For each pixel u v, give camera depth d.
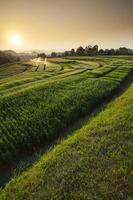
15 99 25.45
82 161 11.71
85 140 14.21
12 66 113.75
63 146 13.83
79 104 23.19
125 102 23.03
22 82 41.78
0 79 58.50
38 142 15.55
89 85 32.31
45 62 114.31
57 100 24.72
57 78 42.41
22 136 15.95
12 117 20.08
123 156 11.95
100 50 159.88
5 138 15.87
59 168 11.28
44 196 9.39
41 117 19.69
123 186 9.61
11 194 9.77
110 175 10.37
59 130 17.67
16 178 11.14
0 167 12.79
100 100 25.69
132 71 50.03
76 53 172.62
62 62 99.44
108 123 16.88
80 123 19.42
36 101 24.70
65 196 9.27
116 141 13.78
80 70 55.97
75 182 10.08
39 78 46.62
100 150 12.77
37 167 11.72
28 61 140.62
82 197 9.12
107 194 9.20
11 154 13.75
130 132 14.94
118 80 36.47
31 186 10.07
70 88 30.59
